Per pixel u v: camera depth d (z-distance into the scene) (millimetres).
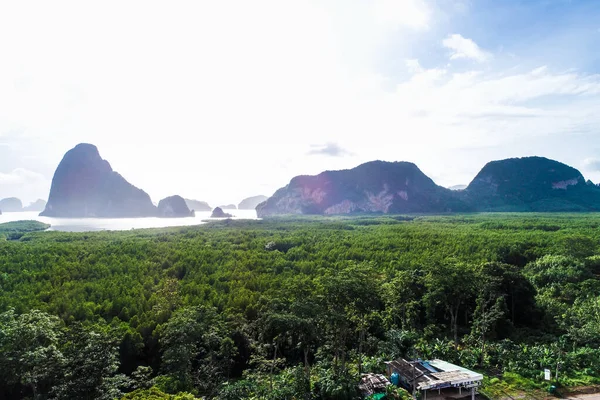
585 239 55406
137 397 18609
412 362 23000
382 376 22453
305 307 22797
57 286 37156
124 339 27156
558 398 20484
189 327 24516
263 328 25375
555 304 34594
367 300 23531
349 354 27328
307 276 42500
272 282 40375
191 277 43750
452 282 27016
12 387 22484
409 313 31828
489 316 29062
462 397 20344
